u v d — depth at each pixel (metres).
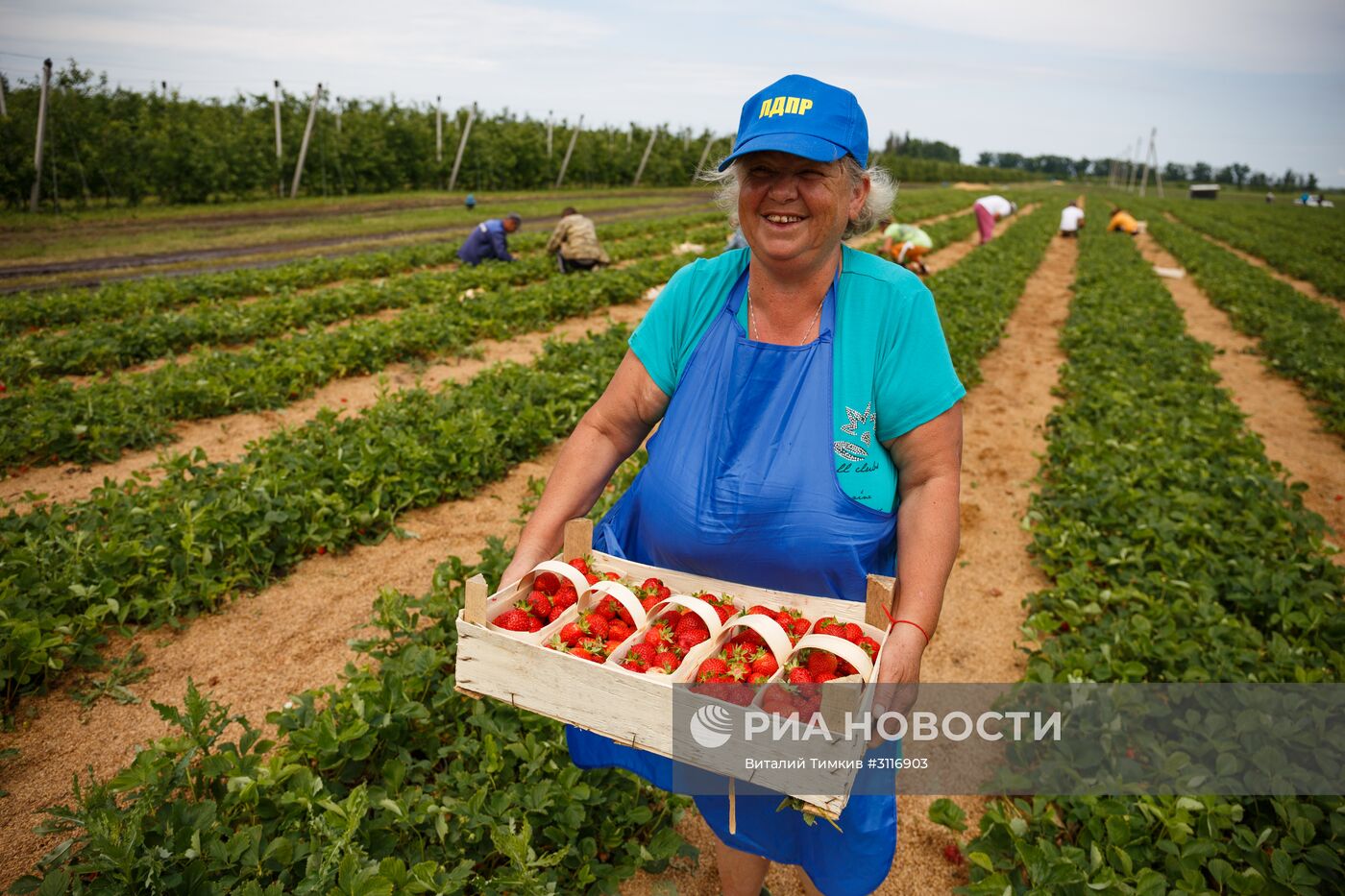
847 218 2.15
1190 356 12.89
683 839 3.67
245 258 18.73
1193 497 6.83
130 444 7.82
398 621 4.51
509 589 2.36
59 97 26.11
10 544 5.44
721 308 2.31
